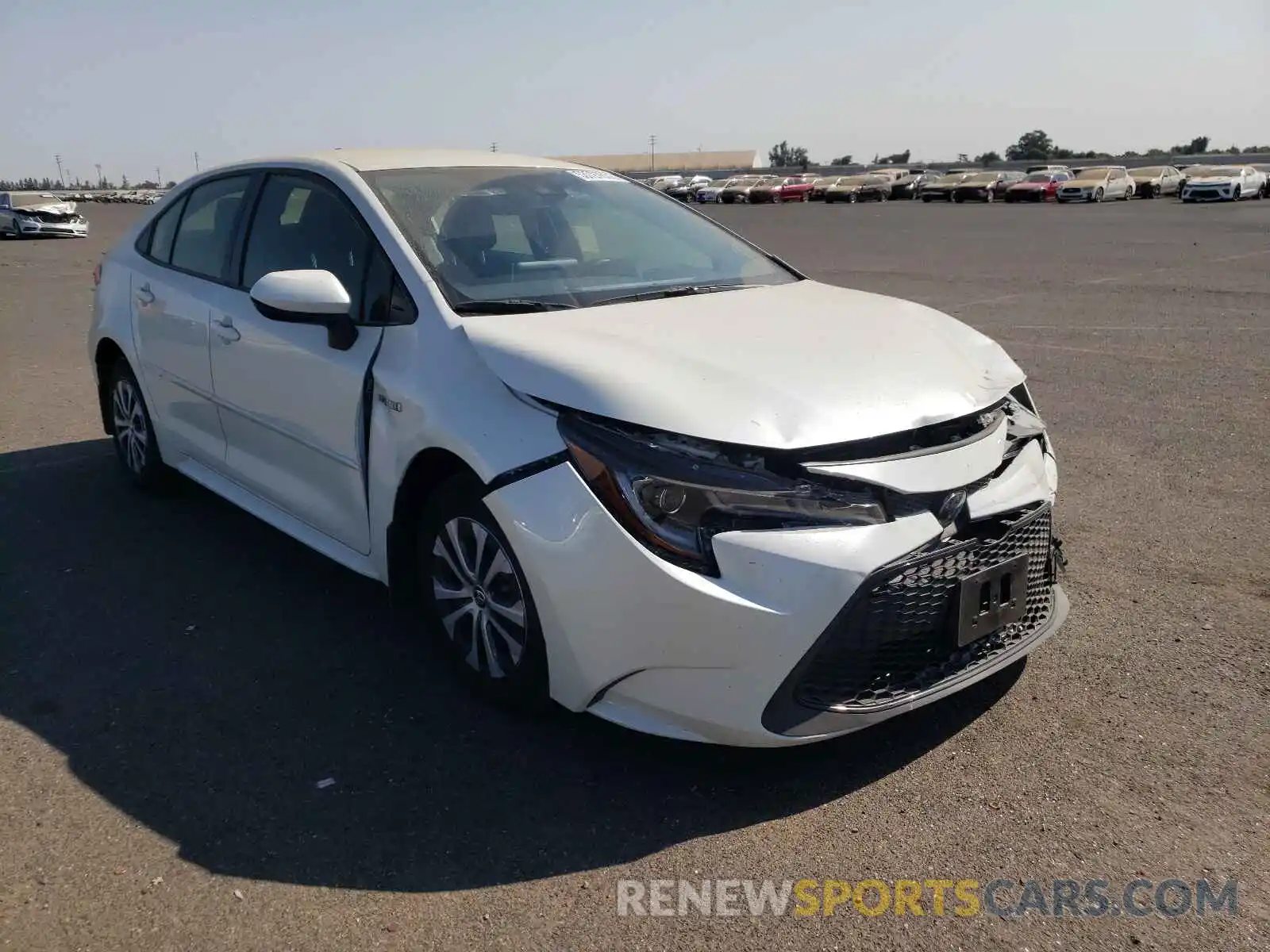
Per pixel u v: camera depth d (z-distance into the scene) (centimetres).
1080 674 342
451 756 303
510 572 302
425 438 311
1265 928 231
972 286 1428
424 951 229
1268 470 550
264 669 356
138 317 494
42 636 381
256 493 429
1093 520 480
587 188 429
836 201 5684
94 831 270
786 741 265
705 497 261
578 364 286
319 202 391
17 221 2919
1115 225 2764
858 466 269
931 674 286
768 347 304
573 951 229
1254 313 1094
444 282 339
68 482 564
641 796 284
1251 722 311
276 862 258
